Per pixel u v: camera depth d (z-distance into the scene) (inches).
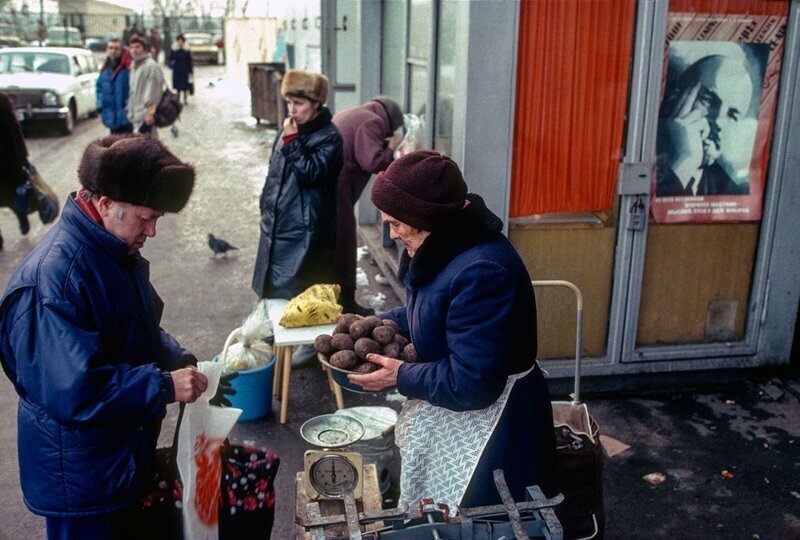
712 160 161.8
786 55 157.0
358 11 266.2
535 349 85.4
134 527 84.2
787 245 166.9
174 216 322.0
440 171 78.6
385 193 79.8
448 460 85.7
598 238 162.4
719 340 173.8
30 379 72.3
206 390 84.7
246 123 596.1
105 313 76.2
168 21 1472.7
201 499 83.4
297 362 184.9
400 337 101.3
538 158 155.7
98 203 76.3
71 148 481.4
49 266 73.4
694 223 164.9
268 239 173.5
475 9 144.2
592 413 163.3
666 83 155.9
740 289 171.3
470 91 148.2
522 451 84.3
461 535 66.0
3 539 123.0
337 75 313.7
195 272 255.1
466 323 79.0
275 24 866.1
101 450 75.5
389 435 118.5
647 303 168.9
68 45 1272.1
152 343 84.6
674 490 136.6
